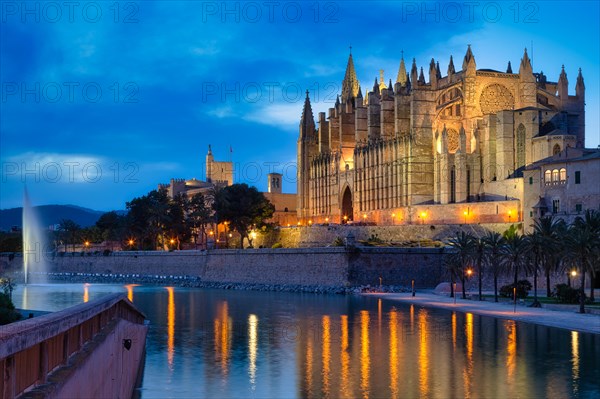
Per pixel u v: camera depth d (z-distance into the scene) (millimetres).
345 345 79125
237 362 67750
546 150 186375
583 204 152000
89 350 25188
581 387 57344
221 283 193250
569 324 94875
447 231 182625
